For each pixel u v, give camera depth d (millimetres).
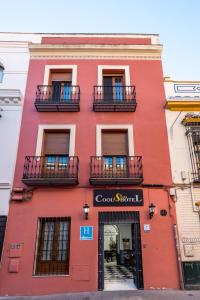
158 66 9422
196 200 7465
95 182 7348
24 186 7449
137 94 8883
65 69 9250
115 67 9297
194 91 9016
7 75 9000
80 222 7133
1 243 6746
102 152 8117
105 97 8914
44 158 7949
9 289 6379
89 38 9828
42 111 8477
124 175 7578
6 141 7949
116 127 8297
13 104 8453
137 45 9539
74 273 6613
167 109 8703
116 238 11781
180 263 6797
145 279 6637
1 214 7082
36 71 9156
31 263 6648
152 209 7090
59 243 7043
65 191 7461
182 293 6195
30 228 7008
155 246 6969
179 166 7855
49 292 6391
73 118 8414
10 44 9508
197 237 7098
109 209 7273
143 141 8156
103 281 6590
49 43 9711
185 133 8266
